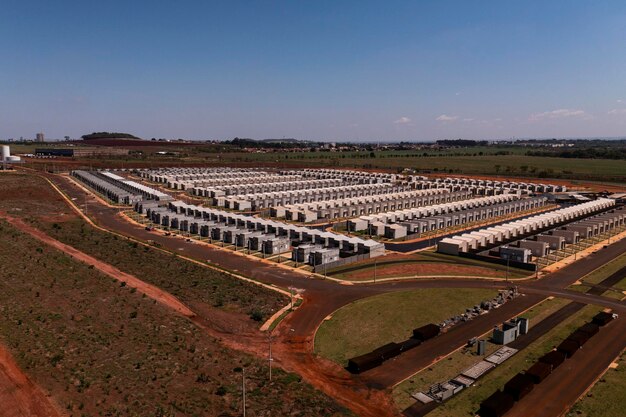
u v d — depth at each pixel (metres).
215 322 70.44
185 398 47.81
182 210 156.75
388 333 67.50
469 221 159.12
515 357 60.34
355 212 169.12
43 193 180.88
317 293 84.00
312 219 156.88
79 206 166.12
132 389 48.22
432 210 165.12
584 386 53.16
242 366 56.75
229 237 122.19
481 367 57.31
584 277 93.62
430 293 83.06
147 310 70.38
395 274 95.31
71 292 74.38
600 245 121.75
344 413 48.00
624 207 178.62
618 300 80.44
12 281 75.50
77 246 105.81
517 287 87.31
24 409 42.75
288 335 67.38
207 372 54.09
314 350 63.09
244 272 96.62
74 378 48.94
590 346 63.16
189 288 83.75
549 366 55.78
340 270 98.12
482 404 48.22
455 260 106.88
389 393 52.50
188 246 118.00
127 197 174.75
